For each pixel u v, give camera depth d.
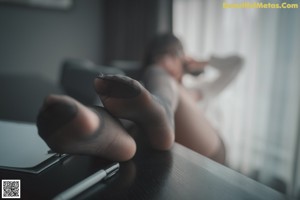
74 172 0.38
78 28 2.73
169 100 0.56
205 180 0.36
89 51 2.84
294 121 1.54
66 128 0.32
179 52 0.97
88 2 2.75
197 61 1.14
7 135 0.52
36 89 1.45
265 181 1.70
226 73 1.24
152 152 0.46
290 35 1.54
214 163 0.42
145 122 0.43
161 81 0.65
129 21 2.50
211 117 1.89
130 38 2.51
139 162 0.42
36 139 0.50
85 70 1.26
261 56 1.69
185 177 0.37
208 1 2.00
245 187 0.34
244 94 1.80
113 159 0.40
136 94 0.39
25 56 2.49
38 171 0.38
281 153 1.64
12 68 2.44
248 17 1.76
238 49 1.81
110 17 2.70
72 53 2.74
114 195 0.32
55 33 2.62
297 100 1.51
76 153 0.36
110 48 2.74
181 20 2.22
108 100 0.40
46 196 0.32
